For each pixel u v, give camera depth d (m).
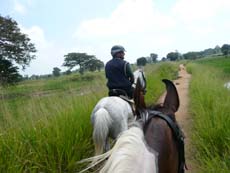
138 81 2.40
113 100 5.03
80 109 6.73
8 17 29.94
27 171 4.55
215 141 5.68
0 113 5.37
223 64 49.56
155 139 2.02
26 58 30.17
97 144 4.72
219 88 10.54
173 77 28.58
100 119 4.69
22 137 4.98
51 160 4.82
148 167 1.65
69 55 51.56
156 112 2.37
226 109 6.88
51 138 5.14
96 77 11.30
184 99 14.40
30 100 6.43
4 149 4.45
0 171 4.18
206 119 6.90
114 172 1.57
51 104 6.54
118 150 1.70
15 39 28.97
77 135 5.31
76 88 8.78
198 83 15.39
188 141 7.01
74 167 4.91
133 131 1.87
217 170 4.36
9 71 26.06
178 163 2.28
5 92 6.49
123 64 5.50
